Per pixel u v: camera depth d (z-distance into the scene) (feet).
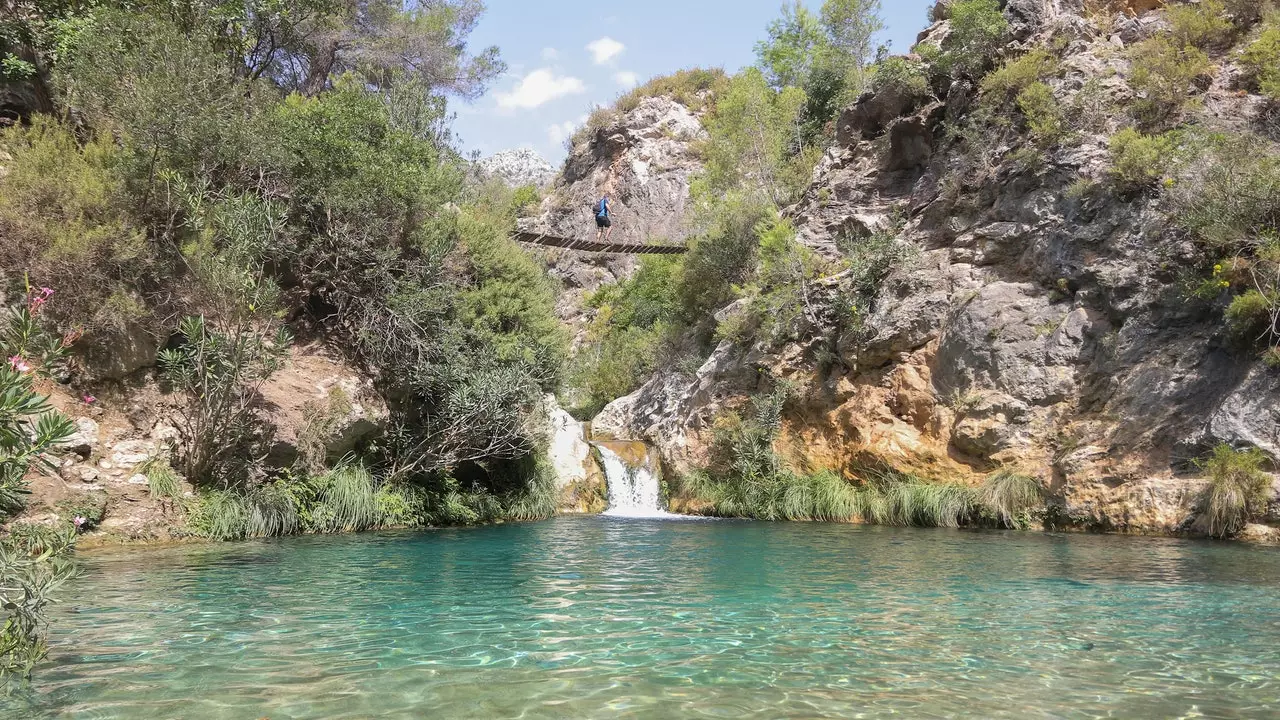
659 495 67.21
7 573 12.85
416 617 19.89
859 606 21.65
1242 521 37.73
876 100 72.13
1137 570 28.40
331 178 47.47
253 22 63.67
